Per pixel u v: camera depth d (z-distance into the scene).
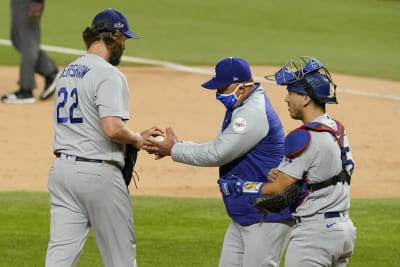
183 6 115.00
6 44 88.44
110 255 26.58
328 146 22.95
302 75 23.39
